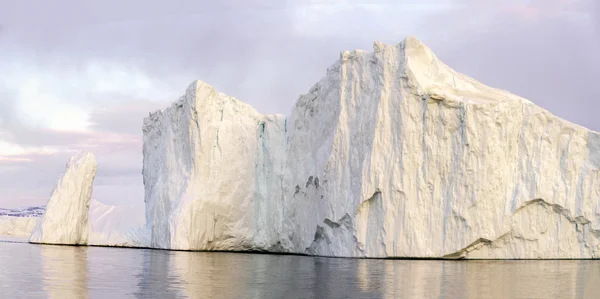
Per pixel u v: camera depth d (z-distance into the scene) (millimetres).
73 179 67750
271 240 69125
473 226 55344
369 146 57844
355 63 60875
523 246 56906
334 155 60125
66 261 44719
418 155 56531
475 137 55438
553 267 47125
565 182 57344
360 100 60031
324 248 62656
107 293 29031
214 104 70000
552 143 57719
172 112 71375
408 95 56875
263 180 70750
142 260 47844
